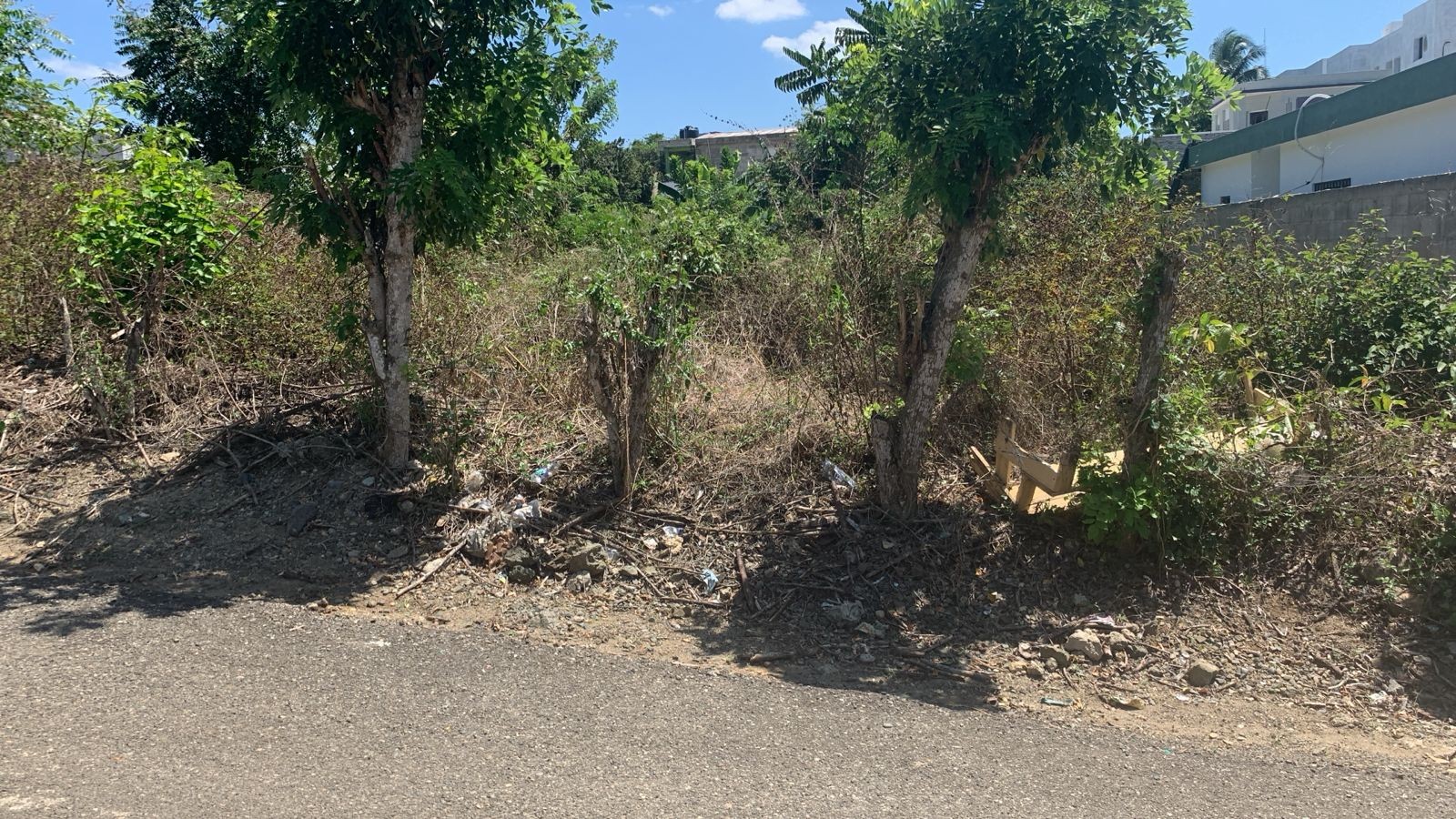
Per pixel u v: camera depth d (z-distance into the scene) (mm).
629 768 3447
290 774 3275
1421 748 4207
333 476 6500
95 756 3342
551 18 6367
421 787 3229
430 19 5762
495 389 7359
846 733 3895
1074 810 3359
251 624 4742
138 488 6527
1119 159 5840
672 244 6305
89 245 7402
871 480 6367
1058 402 6859
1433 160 12953
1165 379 5707
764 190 11883
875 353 6324
